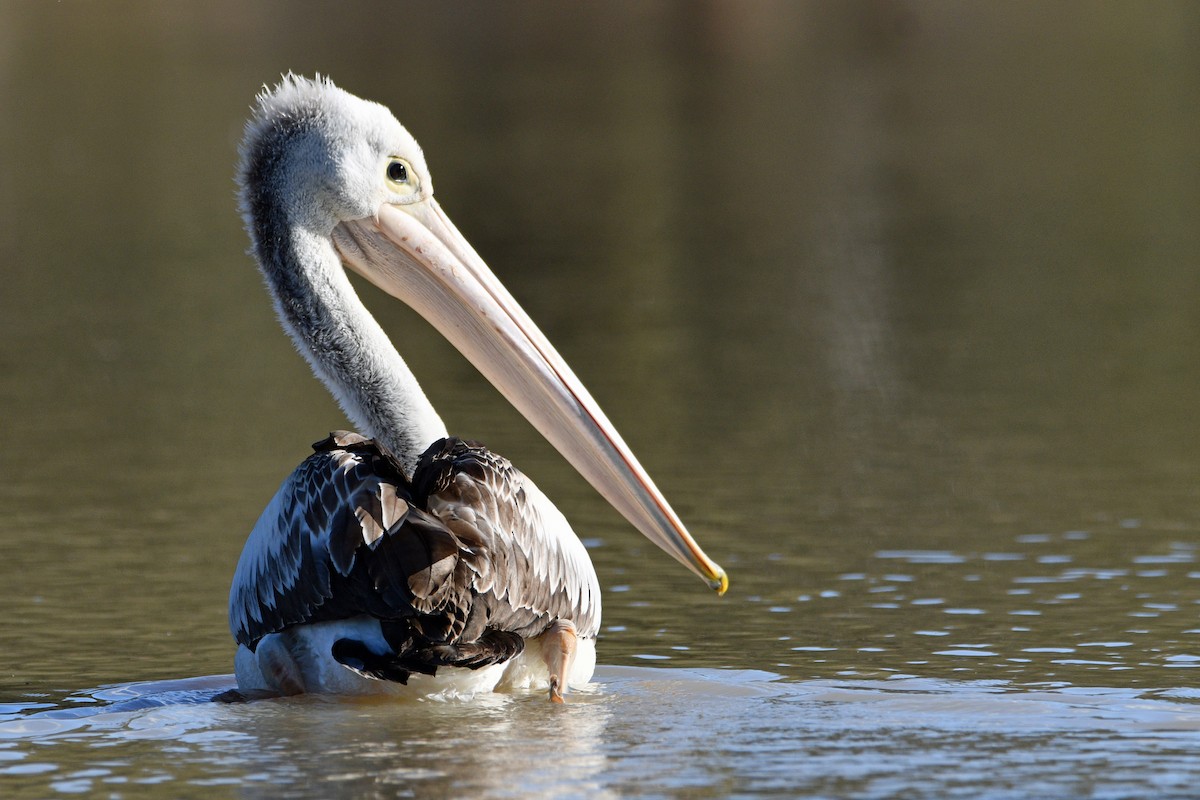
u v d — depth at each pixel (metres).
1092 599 10.59
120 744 7.49
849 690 8.55
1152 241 29.22
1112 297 24.17
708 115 52.84
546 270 27.97
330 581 7.96
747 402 17.94
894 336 21.72
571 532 9.00
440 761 7.10
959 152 43.03
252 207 10.20
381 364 10.05
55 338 22.31
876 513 13.20
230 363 20.70
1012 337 21.47
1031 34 69.62
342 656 7.82
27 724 7.91
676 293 25.52
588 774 6.89
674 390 18.61
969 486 14.08
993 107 51.81
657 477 14.57
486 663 7.94
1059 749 7.25
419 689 8.30
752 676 8.98
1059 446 15.59
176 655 9.67
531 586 8.41
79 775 7.02
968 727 7.68
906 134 47.06
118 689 8.91
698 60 67.44
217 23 74.50
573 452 9.84
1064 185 36.62
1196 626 9.90
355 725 7.76
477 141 47.75
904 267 27.48
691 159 43.62
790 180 39.25
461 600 7.85
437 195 37.56
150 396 18.67
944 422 16.81
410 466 9.98
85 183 39.47
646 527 9.62
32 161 43.41
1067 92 54.16
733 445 15.85
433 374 19.94
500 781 6.80
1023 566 11.50
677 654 9.57
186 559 12.00
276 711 8.07
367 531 7.81
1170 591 10.73
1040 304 23.73
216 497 13.98
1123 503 13.36
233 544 12.42
